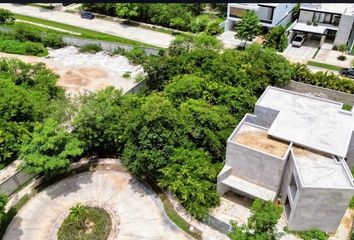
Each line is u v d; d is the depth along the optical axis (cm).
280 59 4381
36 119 3703
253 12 5731
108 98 3484
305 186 2375
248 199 2986
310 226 2645
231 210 2892
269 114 3253
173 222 2833
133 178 3284
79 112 3394
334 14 5653
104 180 3272
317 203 2456
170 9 6781
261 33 6375
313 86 4381
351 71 4828
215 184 2975
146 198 3080
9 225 2828
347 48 5538
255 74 4050
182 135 3072
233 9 6288
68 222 2845
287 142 2842
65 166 3047
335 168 2572
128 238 2734
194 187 2773
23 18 7488
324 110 3194
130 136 3038
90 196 3112
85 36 6250
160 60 4266
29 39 6153
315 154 2703
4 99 3553
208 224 2777
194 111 3241
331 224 2602
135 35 6581
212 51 4381
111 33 6675
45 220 2883
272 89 3553
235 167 2936
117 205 3023
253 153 2720
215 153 3156
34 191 3145
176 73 4166
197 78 3766
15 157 3456
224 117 3334
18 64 4475
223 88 3722
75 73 5128
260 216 2183
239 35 5800
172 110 3086
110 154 3559
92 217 2900
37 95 4056
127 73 5091
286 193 2789
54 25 7094
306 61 5338
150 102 3036
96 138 3344
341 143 2747
